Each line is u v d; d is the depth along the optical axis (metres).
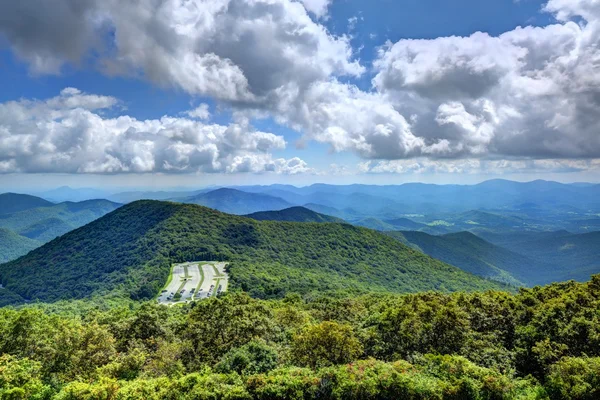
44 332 32.50
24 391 24.75
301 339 33.38
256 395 25.88
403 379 25.66
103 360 31.81
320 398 25.80
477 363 31.97
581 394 25.53
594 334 32.78
